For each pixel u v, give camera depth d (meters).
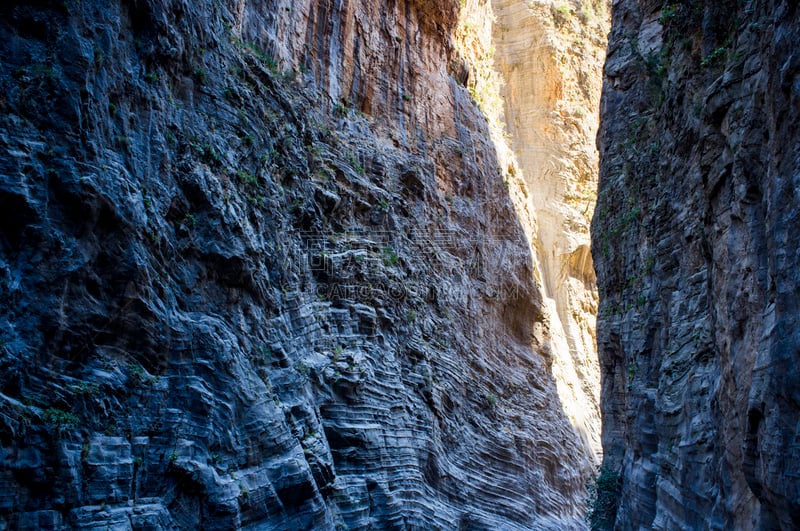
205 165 15.18
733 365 10.74
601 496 20.78
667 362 15.21
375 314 20.42
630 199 19.81
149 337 12.67
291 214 19.02
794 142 8.77
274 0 22.19
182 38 15.15
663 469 14.86
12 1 11.63
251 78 18.42
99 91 12.38
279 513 14.14
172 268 13.89
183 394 13.14
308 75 23.41
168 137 14.32
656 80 18.45
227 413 13.66
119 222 12.16
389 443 18.84
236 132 16.80
